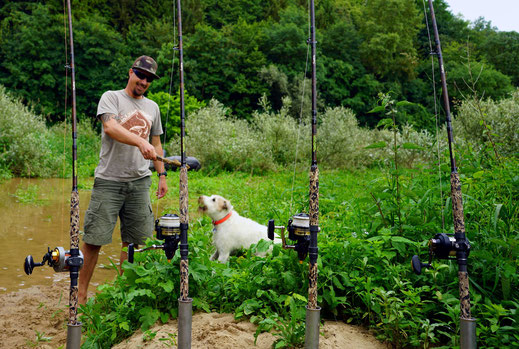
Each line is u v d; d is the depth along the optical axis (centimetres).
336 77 4459
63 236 693
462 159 438
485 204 355
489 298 304
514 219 343
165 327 304
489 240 317
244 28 4428
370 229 383
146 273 316
